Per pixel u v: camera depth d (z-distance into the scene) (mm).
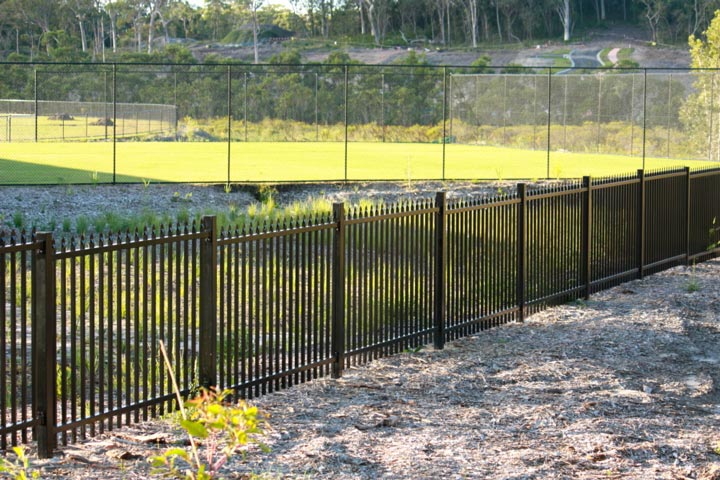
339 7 118312
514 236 10617
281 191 21406
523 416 7250
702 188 15250
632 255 13273
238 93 52500
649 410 7625
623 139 37219
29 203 18562
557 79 51281
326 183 21891
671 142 34938
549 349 9508
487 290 10250
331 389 7930
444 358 9086
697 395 8234
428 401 7645
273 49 106500
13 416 5910
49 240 5973
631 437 6820
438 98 53094
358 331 8539
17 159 29047
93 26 99062
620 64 90562
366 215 8469
